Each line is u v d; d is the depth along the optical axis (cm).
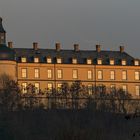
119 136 15950
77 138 10412
